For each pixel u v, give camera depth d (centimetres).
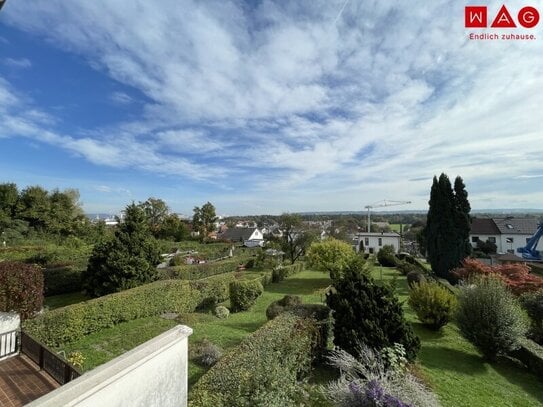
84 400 262
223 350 779
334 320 692
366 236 4794
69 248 2042
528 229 4050
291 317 707
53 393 255
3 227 2650
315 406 455
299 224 2811
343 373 548
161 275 1670
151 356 353
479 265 1616
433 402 469
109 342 859
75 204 3375
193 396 420
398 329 635
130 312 1036
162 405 371
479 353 854
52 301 1288
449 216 2095
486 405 586
